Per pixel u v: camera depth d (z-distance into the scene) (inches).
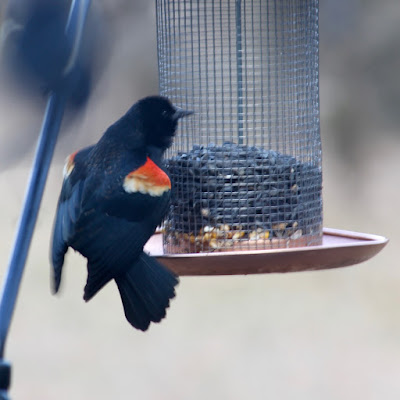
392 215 1061.8
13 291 210.2
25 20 243.0
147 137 361.7
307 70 401.4
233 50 399.5
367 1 1009.5
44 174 218.4
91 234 330.3
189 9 400.2
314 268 318.3
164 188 345.1
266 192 375.6
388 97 1087.6
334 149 1114.1
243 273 318.0
